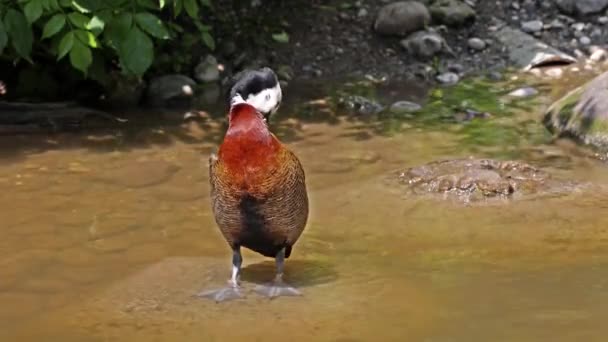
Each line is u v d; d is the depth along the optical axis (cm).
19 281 873
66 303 826
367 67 1520
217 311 789
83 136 1266
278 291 816
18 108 1305
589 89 1273
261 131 771
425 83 1477
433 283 832
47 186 1102
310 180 1125
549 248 920
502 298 791
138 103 1383
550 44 1577
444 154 1202
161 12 1463
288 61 1523
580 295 791
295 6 1627
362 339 727
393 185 1103
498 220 1004
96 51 1309
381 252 923
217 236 970
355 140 1257
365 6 1638
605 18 1619
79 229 991
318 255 916
